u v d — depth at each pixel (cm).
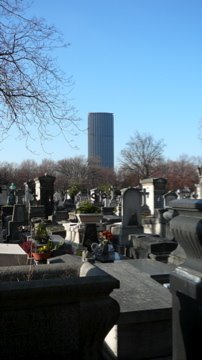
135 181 7700
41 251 926
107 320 398
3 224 2495
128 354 496
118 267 724
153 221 1752
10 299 370
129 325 498
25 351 383
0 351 377
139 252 1186
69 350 394
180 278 300
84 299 393
